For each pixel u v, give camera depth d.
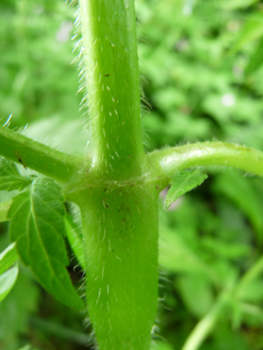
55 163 0.06
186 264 0.21
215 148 0.06
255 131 0.31
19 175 0.05
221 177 0.26
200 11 0.35
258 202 0.25
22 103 0.30
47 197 0.05
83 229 0.06
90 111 0.06
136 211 0.06
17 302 0.20
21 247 0.05
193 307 0.21
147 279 0.06
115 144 0.06
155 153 0.06
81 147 0.16
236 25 0.36
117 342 0.06
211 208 0.28
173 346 0.21
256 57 0.13
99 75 0.06
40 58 0.34
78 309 0.05
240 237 0.26
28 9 0.32
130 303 0.06
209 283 0.22
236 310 0.17
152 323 0.06
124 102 0.06
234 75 0.36
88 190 0.06
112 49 0.05
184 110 0.36
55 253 0.05
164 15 0.32
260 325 0.22
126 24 0.05
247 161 0.06
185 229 0.25
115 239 0.06
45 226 0.05
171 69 0.37
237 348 0.20
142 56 0.35
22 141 0.06
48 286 0.05
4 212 0.05
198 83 0.36
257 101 0.36
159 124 0.32
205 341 0.21
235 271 0.22
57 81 0.33
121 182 0.06
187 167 0.06
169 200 0.05
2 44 0.34
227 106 0.35
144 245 0.06
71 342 0.22
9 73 0.32
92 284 0.06
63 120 0.17
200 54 0.38
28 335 0.21
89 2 0.05
